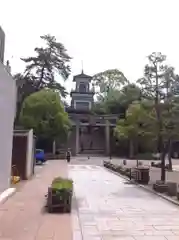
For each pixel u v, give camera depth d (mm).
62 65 58594
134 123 23531
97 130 61906
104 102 65125
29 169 20031
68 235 6980
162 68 16938
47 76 56875
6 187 13102
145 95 17156
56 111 42000
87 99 61000
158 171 27281
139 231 7441
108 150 57438
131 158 51875
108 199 12156
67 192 9555
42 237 6762
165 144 18531
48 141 49219
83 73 64312
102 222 8320
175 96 16453
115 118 57844
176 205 10922
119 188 15492
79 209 10055
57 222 8180
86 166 32469
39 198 11828
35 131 41031
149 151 51562
